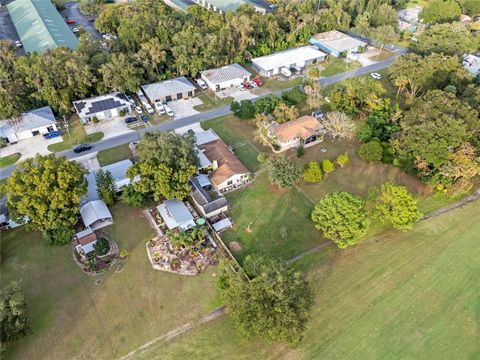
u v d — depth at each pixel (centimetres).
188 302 5731
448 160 7256
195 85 11525
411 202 6394
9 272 6147
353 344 5191
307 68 12388
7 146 9025
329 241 6669
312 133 8912
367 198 7462
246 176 7938
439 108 7800
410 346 5175
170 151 7050
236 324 5006
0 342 4666
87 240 6506
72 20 15788
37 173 6319
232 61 12338
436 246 6544
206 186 7700
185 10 14912
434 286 5922
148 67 10988
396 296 5775
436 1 14775
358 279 6019
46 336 5316
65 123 9562
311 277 6044
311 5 14888
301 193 7681
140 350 5159
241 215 7200
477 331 5356
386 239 6688
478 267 6206
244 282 5172
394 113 9144
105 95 10331
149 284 5981
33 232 6856
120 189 7462
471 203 7400
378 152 8156
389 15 14262
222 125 9712
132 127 9656
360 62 12775
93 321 5494
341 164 8219
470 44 11894
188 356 5091
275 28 13088
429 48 11781
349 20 14575
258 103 9588
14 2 16112
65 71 9775
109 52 11244
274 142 8738
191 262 6303
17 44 13512
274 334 4769
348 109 9581
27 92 9725
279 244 6625
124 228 6919
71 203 6612
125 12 13725
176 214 6938
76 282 6012
